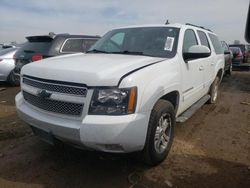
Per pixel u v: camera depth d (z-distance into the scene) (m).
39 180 3.35
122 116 2.94
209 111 6.53
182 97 4.27
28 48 8.38
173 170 3.60
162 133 3.66
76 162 3.79
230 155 4.09
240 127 5.38
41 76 3.37
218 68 6.68
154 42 4.40
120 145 2.97
